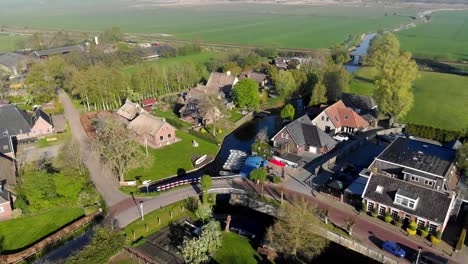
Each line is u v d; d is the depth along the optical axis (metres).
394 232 61.81
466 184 70.19
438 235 58.41
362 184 72.81
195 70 160.50
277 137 95.94
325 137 93.19
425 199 62.06
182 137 105.38
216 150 97.88
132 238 63.34
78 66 172.00
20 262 59.09
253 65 184.00
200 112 114.69
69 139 104.50
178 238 63.84
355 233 61.66
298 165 84.31
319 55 183.12
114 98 132.25
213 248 59.34
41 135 106.88
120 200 73.56
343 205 69.50
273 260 60.09
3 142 90.44
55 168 81.88
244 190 75.00
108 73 131.50
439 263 53.84
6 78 165.25
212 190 75.38
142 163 83.31
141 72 146.88
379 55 173.50
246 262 59.62
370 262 59.47
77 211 71.62
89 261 54.81
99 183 79.88
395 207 63.19
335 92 129.00
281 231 60.19
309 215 63.06
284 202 70.25
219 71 183.75
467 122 118.00
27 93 134.25
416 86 158.38
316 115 115.31
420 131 101.75
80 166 81.44
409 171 69.62
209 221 66.00
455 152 74.12
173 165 89.19
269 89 151.38
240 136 108.75
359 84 157.62
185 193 75.69
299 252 60.84
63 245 63.06
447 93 148.50
